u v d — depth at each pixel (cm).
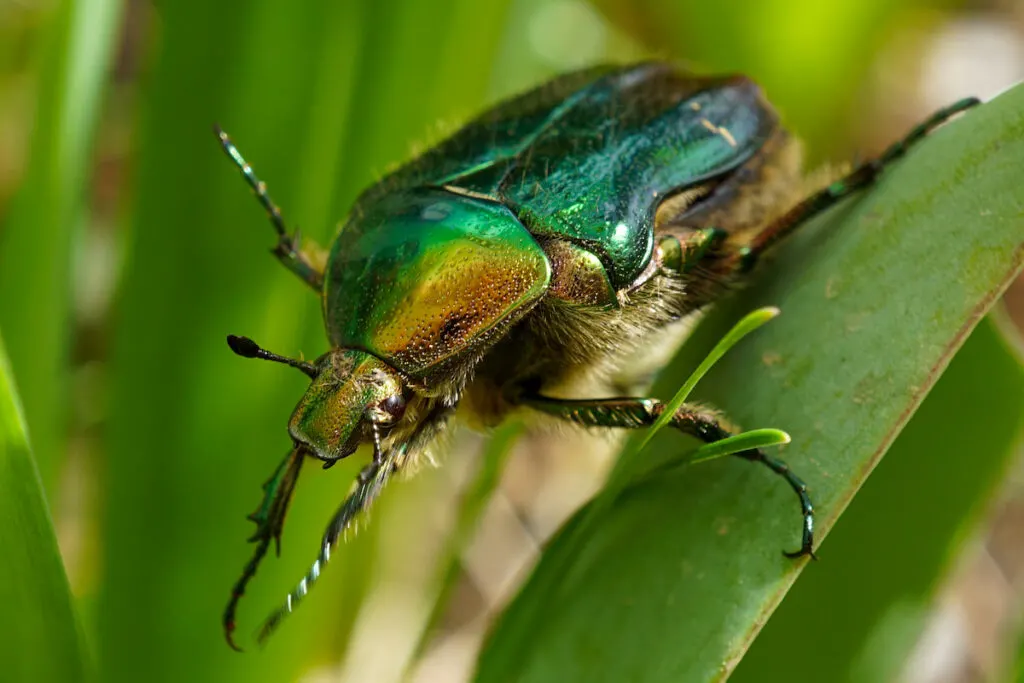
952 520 10
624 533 9
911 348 9
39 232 10
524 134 10
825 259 9
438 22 10
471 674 10
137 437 10
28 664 9
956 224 9
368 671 13
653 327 10
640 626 9
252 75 10
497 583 14
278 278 10
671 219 10
